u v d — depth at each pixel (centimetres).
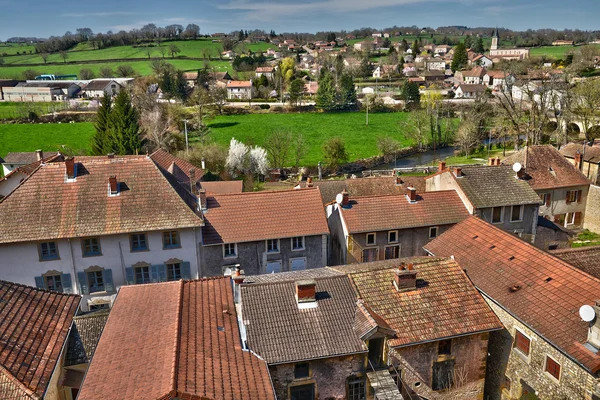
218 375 1955
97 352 2147
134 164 4266
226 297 2688
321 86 14788
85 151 9869
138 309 2514
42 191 3997
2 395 1881
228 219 4259
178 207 4056
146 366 1950
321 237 4347
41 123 12244
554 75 9856
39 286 3881
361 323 2439
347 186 5612
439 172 5066
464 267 3094
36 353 2150
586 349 2148
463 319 2577
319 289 2645
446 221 4434
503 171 4894
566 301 2453
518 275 2805
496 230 3338
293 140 11712
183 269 4116
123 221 3928
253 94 16850
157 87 16025
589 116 9431
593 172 6850
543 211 5725
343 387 2411
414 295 2670
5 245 3747
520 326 2534
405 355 2486
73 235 3800
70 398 2380
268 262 4275
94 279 3991
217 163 9244
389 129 12850
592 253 3112
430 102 12888
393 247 4400
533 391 2470
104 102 9262
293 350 2311
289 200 4469
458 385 2625
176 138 10769
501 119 10588
